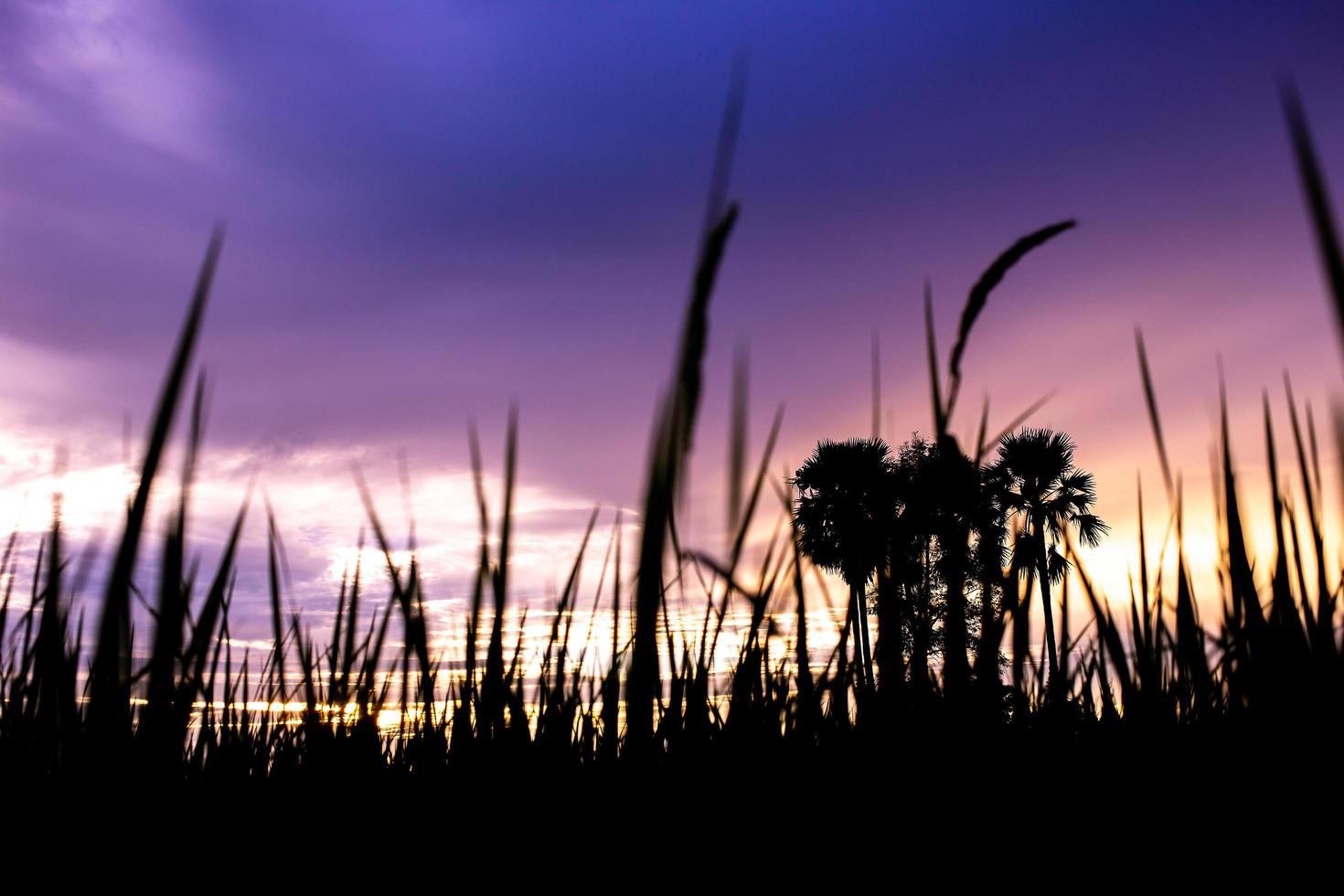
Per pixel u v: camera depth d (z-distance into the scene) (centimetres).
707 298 76
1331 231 49
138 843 184
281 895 227
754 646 195
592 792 217
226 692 257
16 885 183
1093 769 198
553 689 236
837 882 205
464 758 225
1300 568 153
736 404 83
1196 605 183
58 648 183
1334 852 164
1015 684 165
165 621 134
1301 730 156
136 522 104
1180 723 186
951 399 115
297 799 243
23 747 191
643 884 205
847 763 202
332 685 238
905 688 160
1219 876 179
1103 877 194
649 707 80
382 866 229
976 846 206
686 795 204
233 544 172
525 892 212
